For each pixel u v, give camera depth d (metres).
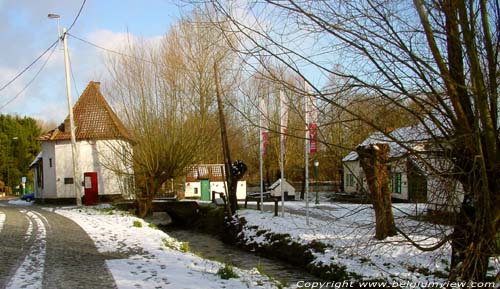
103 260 10.66
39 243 13.00
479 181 4.12
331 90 4.43
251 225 20.50
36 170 40.28
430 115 4.38
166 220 30.67
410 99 4.38
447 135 4.35
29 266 9.80
